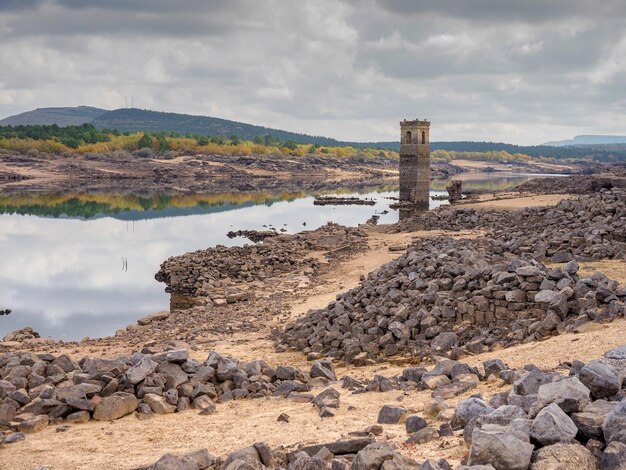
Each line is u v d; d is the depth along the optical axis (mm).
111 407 17219
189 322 32750
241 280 45562
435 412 13859
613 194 43812
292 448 13055
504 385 15547
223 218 90125
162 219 89125
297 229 76688
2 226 80312
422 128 103312
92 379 18391
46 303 41469
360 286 30453
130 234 73562
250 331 29875
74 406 17203
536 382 12531
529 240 34281
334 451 12133
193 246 64688
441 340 22031
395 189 158125
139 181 185000
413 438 12148
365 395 17078
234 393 18688
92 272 51562
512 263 24172
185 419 16844
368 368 21875
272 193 143000
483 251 35625
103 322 36688
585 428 10070
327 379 20078
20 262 55688
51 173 186875
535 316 21766
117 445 14992
